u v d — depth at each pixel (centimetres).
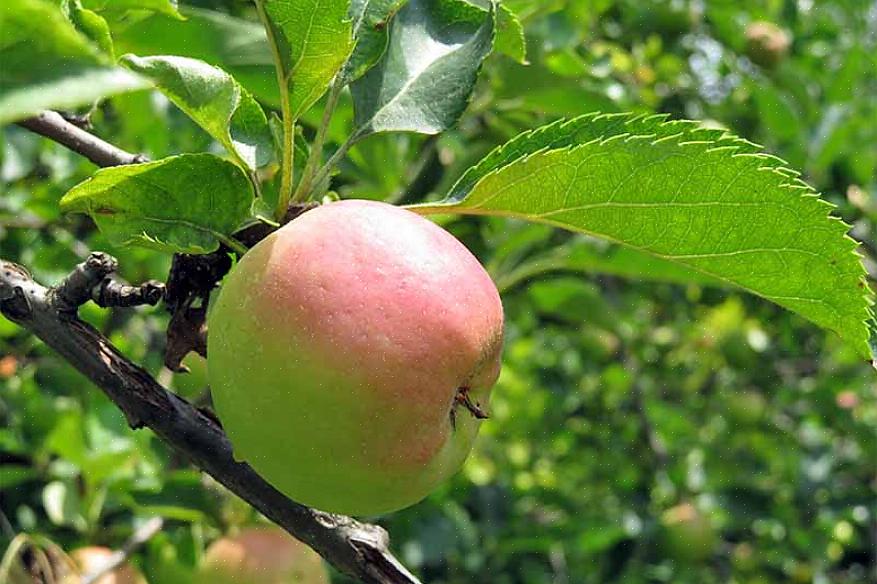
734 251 43
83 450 75
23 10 31
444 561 124
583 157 41
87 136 49
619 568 142
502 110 87
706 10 139
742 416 162
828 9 160
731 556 155
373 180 75
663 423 167
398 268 40
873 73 149
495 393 179
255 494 43
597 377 173
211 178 42
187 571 71
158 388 43
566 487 163
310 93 42
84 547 77
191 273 43
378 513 41
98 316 88
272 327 39
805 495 150
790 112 127
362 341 39
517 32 54
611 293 140
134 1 51
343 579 95
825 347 167
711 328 173
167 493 75
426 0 49
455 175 79
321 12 41
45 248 90
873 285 127
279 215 43
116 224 42
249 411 39
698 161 41
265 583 63
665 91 145
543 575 130
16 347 89
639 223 43
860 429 158
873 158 132
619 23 138
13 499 85
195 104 41
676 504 155
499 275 95
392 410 39
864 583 157
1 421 86
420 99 48
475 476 166
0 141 84
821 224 42
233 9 69
